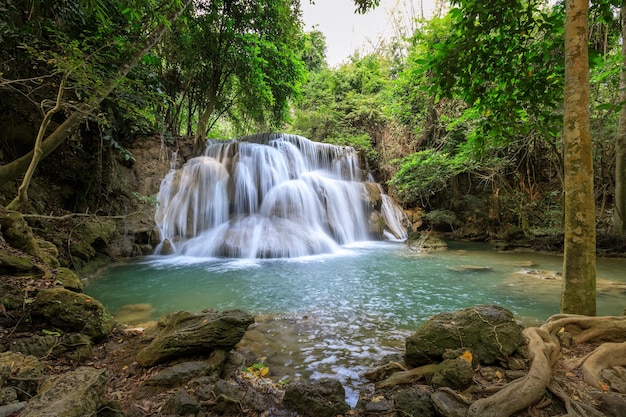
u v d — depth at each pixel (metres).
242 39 12.72
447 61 4.86
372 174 19.92
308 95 24.03
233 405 2.47
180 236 11.02
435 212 16.09
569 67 3.72
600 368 2.75
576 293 3.68
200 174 11.83
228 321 3.44
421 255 10.92
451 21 12.33
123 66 6.02
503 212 15.12
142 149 11.36
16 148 8.31
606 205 12.84
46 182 8.73
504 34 4.76
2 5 6.10
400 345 4.05
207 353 3.37
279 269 8.59
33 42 6.05
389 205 17.06
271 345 4.02
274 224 11.41
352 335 4.37
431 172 14.69
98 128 9.06
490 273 8.25
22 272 4.38
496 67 4.94
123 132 10.55
